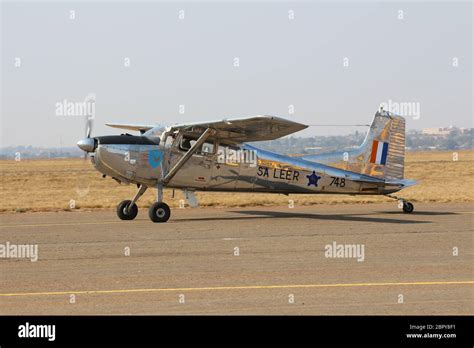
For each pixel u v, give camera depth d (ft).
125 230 58.44
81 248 48.19
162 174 66.69
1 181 144.66
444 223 62.64
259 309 30.60
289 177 71.61
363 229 58.29
